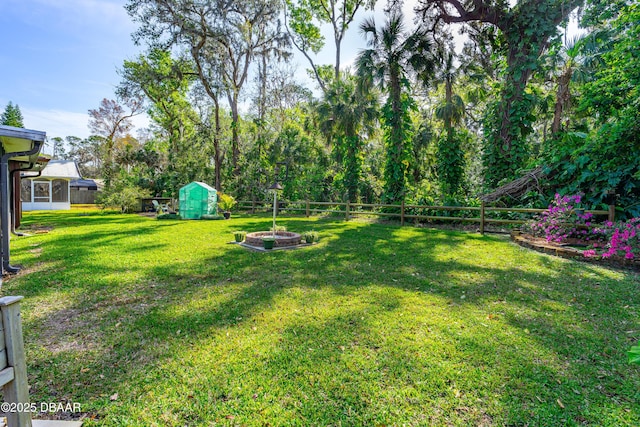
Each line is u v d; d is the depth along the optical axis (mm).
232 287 4160
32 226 10703
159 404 1951
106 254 6121
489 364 2334
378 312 3283
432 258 5625
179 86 20609
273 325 3014
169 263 5430
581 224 6059
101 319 3201
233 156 19016
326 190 16031
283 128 18344
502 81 10438
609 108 7344
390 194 11562
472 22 11703
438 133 15719
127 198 17688
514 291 3896
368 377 2188
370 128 14586
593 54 8344
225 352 2539
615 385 2092
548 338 2717
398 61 10930
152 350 2590
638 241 4902
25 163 8172
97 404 1959
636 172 6168
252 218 13727
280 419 1814
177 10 16156
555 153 7832
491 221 8344
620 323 3000
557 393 2021
